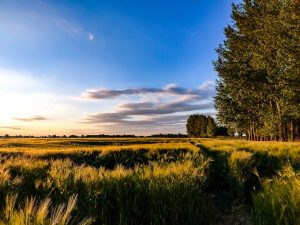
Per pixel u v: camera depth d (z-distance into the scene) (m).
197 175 6.82
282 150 15.25
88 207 4.18
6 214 2.99
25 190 5.11
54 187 4.90
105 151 18.70
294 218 4.04
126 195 4.73
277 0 33.16
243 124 48.34
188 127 144.38
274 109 41.53
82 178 5.41
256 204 5.20
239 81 41.28
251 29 39.97
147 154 18.12
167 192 4.98
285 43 29.98
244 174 8.30
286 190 4.94
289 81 31.44
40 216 2.78
